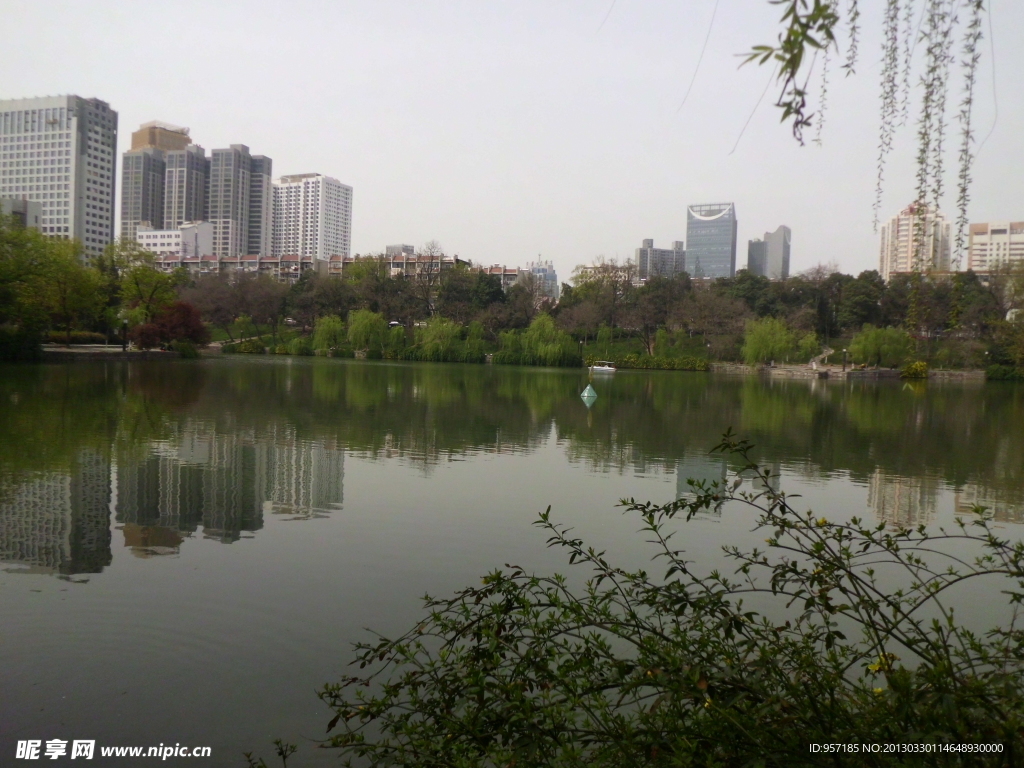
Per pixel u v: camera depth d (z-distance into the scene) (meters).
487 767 4.55
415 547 10.47
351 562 9.70
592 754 4.08
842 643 7.18
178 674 6.55
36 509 11.82
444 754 3.96
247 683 6.42
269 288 94.56
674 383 56.81
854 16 4.13
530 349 82.06
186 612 7.89
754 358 77.19
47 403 25.73
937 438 25.27
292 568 9.40
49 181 135.38
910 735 3.14
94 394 29.58
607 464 17.97
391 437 21.28
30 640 7.13
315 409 27.80
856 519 4.71
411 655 4.43
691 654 3.93
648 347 91.81
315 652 7.04
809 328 88.19
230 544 10.38
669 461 18.67
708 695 3.66
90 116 137.88
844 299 90.62
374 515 12.23
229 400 29.80
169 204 198.50
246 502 12.80
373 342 81.81
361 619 7.84
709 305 89.44
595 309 93.81
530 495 14.13
